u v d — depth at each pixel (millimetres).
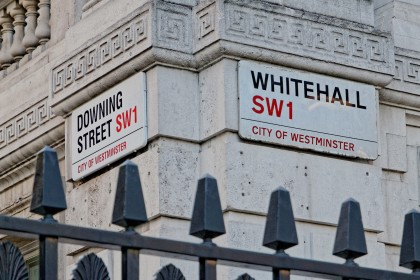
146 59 16406
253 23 16375
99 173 17500
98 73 17344
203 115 16422
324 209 16562
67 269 17938
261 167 16156
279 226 8953
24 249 20656
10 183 20984
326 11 17250
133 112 16656
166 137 16234
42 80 19672
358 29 17328
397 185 17766
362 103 17234
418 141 18234
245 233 15828
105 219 17156
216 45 16125
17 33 21156
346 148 16938
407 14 18453
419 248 9547
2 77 21141
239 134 16062
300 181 16453
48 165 8219
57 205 8172
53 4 20062
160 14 16453
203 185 8773
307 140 16578
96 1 18203
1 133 20672
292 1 16953
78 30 18391
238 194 15875
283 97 16500
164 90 16344
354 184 16953
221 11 16141
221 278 15562
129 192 8414
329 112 16875
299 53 16672
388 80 17500
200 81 16562
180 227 16062
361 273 9289
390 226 17453
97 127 17500
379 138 17516
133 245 8352
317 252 16406
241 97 16156
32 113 19828
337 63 17000
